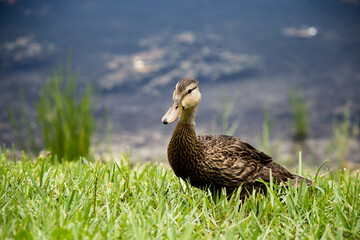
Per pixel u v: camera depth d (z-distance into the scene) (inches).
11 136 460.8
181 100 193.8
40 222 155.9
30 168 219.3
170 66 620.7
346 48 698.8
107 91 563.5
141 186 195.2
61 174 218.8
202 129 496.4
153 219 161.0
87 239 143.9
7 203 166.9
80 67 617.0
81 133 358.9
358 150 436.1
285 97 562.9
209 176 194.9
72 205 171.2
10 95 552.4
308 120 509.4
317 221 170.1
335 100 556.1
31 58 642.2
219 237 154.3
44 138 370.3
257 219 164.2
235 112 532.1
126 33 731.4
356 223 171.5
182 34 731.4
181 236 149.7
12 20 775.1
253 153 208.7
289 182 191.9
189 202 184.2
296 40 725.3
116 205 176.9
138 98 557.0
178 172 201.6
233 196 183.9
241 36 732.7
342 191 202.1
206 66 625.3
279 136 478.9
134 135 480.1
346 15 829.2
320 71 633.0
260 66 638.5
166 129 501.0
